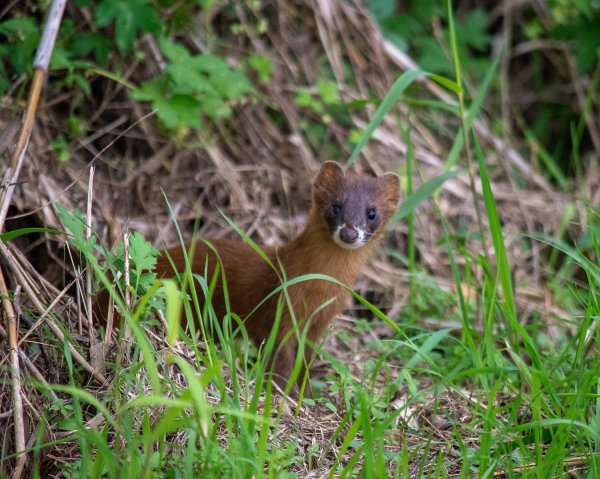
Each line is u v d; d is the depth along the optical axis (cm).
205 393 834
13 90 1238
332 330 1124
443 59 1617
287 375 1054
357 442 843
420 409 947
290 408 912
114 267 888
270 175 1395
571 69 1686
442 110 1586
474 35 1673
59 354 857
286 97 1469
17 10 1266
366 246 1081
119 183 1291
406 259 1316
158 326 920
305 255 1049
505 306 927
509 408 866
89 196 934
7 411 803
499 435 779
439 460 763
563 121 1689
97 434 726
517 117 1658
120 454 753
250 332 1083
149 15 1208
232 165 1388
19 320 863
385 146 1488
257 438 808
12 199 1131
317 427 884
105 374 850
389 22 1628
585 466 807
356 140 1434
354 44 1544
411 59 1634
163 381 812
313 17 1521
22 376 817
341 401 969
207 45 1427
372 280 1310
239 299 1076
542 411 898
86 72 1247
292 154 1435
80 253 962
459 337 1187
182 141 1350
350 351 1164
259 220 1340
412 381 888
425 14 1661
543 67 1725
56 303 902
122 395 818
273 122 1454
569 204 1443
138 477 704
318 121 1481
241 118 1420
